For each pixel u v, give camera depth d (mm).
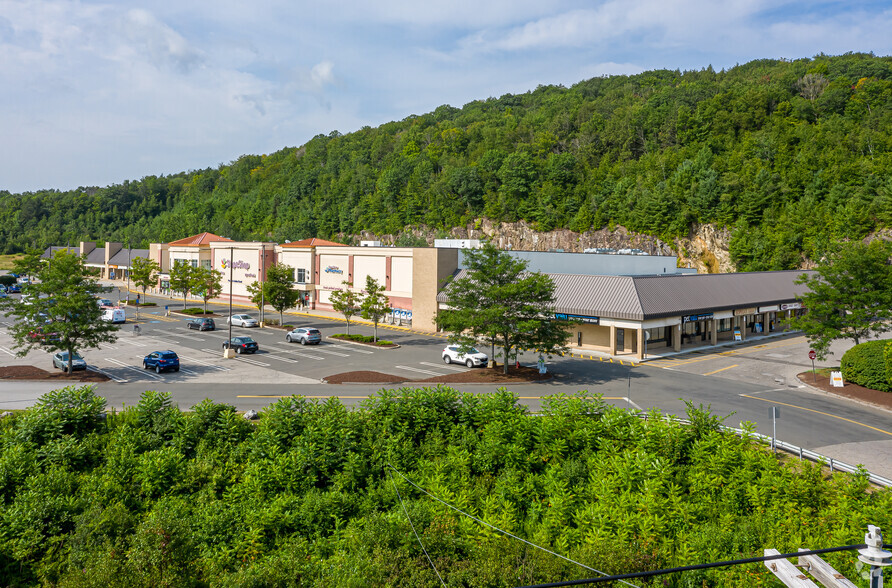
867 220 103688
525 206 156500
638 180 146250
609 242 141500
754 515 16625
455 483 19391
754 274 59688
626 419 22234
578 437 21562
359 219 179375
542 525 16359
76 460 21422
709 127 155250
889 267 37500
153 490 19844
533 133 196500
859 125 141500
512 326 38281
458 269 61531
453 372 40312
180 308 82875
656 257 59000
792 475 18156
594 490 17875
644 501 16281
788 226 113625
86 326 38344
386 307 53062
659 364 43750
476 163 177500
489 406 23719
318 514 17984
